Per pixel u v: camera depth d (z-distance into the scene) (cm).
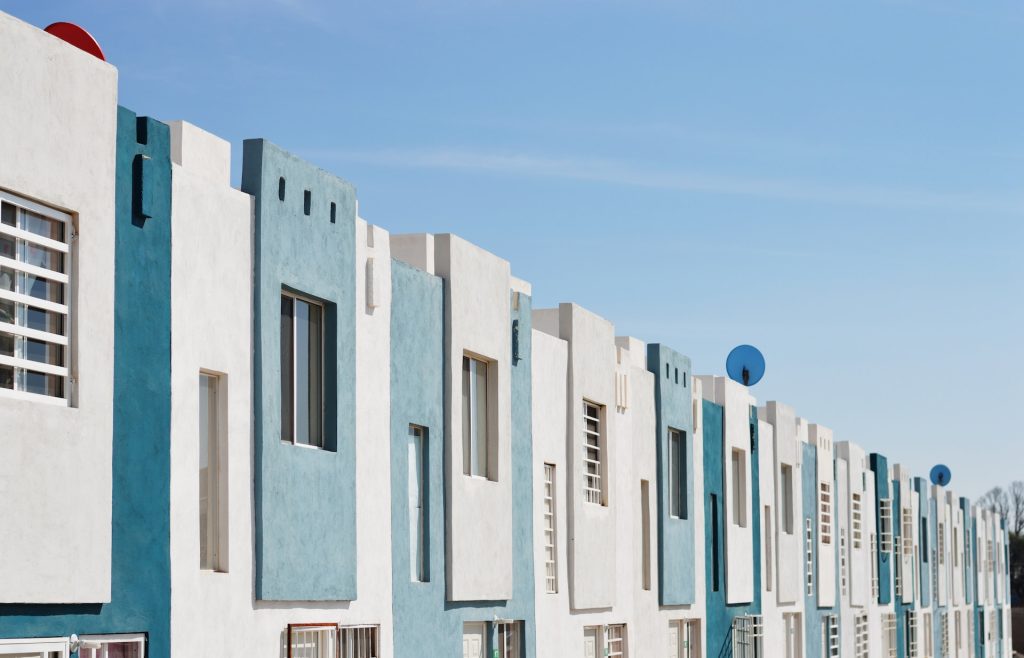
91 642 1430
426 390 2208
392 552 2077
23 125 1348
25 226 1366
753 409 4016
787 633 4378
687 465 3422
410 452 2183
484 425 2431
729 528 3738
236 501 1691
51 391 1390
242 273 1719
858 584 5256
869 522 5550
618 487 2995
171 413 1572
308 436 1884
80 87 1420
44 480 1355
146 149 1545
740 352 4050
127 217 1510
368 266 2031
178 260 1592
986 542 8756
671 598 3234
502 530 2422
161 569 1541
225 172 1716
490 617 2389
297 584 1791
